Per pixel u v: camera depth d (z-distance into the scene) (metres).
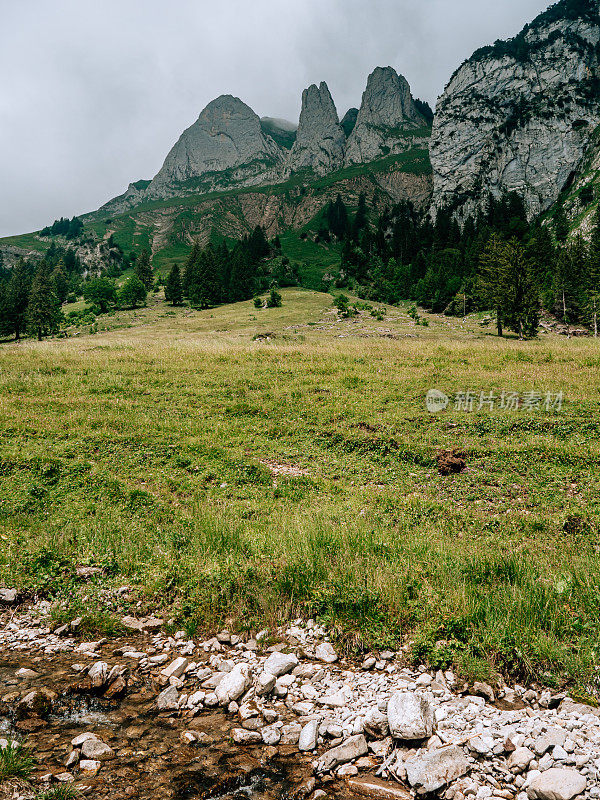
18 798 4.07
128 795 4.25
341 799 4.36
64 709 5.57
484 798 4.41
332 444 17.95
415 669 6.50
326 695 6.02
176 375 27.88
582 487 13.38
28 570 8.83
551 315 104.38
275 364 30.48
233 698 5.86
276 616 7.68
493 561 8.75
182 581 8.55
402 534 10.66
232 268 156.25
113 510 11.81
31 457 14.84
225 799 4.28
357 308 110.12
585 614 7.02
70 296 174.12
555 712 5.62
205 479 14.59
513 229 159.00
